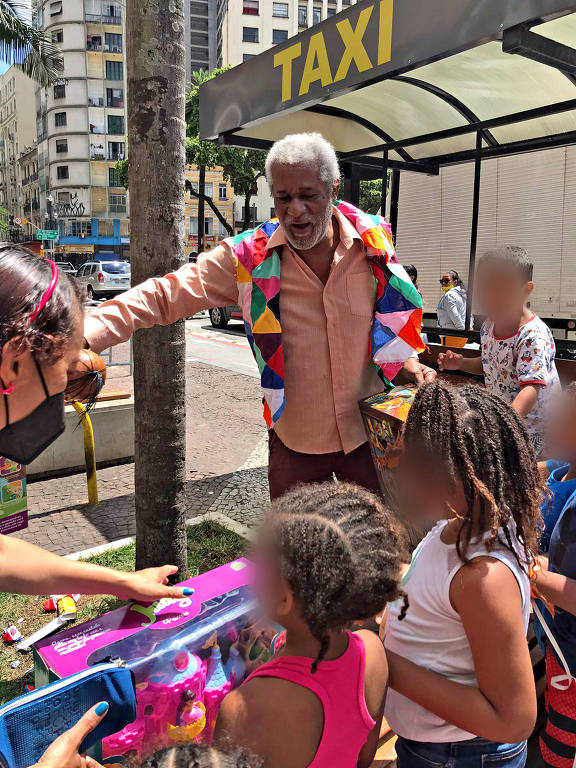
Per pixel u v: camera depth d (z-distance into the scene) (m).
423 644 1.34
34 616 3.17
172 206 2.70
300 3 56.72
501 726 1.23
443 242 6.70
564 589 1.53
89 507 4.55
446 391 1.37
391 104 5.21
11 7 12.68
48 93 57.84
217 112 5.25
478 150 5.62
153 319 2.17
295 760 1.05
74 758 1.16
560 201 5.62
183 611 1.67
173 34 2.59
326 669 1.10
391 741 2.05
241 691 1.10
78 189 58.81
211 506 4.60
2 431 1.13
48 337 1.04
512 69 4.24
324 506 1.17
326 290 2.25
